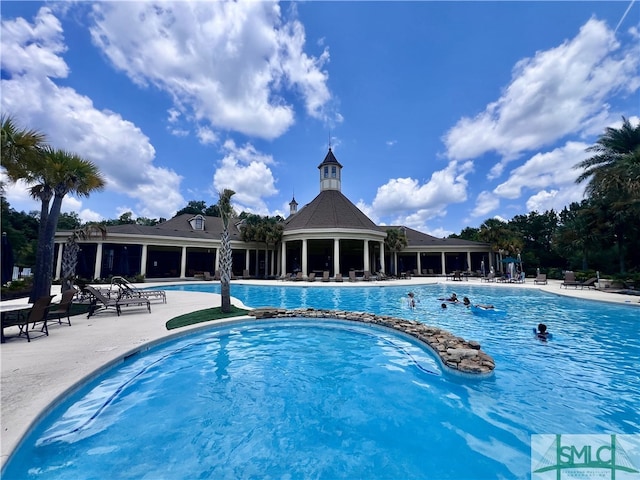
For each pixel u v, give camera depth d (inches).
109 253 1194.0
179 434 162.1
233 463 140.7
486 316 492.4
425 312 531.8
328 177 1524.4
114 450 146.8
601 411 185.9
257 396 208.4
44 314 307.4
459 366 241.1
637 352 299.6
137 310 474.6
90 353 248.1
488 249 1547.7
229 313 443.8
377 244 1444.4
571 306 590.9
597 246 1031.6
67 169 502.3
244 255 1513.3
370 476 132.6
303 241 1200.8
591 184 970.1
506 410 188.2
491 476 131.3
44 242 501.4
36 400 163.8
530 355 290.4
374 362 276.1
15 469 126.4
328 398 206.2
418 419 179.3
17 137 430.6
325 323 416.8
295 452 149.1
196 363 269.3
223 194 473.7
